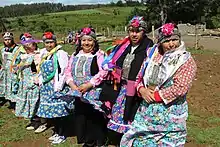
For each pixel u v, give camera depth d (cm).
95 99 519
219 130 650
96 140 563
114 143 580
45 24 6369
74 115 587
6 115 775
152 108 401
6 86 797
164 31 384
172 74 384
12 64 734
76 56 545
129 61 479
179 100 394
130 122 486
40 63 601
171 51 389
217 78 1145
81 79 530
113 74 493
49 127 684
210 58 1633
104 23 7088
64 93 581
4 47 791
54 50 589
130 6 11056
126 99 476
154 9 5922
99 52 535
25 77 665
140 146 415
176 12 6000
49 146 597
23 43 670
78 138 554
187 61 380
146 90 404
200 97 899
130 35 475
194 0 5822
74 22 7500
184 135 403
